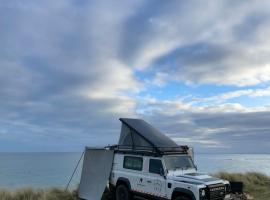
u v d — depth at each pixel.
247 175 18.58
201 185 9.60
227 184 10.62
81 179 13.48
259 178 18.67
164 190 10.44
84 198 12.97
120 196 11.89
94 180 12.94
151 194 10.82
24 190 12.88
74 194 13.59
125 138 12.54
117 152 12.60
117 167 12.42
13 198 12.30
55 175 46.19
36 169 79.56
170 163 10.88
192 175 10.46
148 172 11.13
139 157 11.64
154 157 11.08
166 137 12.46
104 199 12.75
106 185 12.41
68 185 14.30
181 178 10.17
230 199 10.48
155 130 12.88
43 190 13.27
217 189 9.94
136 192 11.37
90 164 13.39
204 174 10.93
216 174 18.05
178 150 11.63
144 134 11.86
